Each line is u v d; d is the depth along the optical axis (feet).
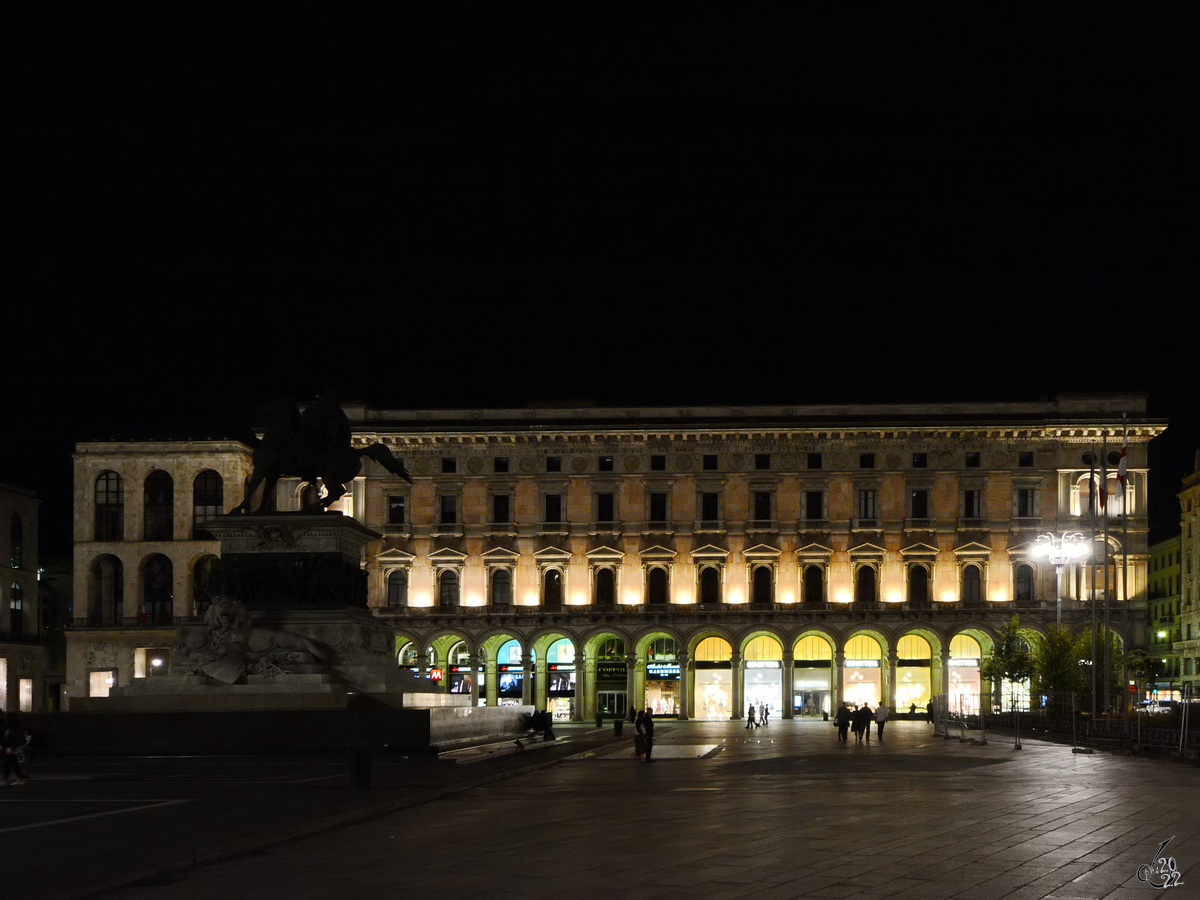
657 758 170.40
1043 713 267.18
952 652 378.12
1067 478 378.94
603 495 391.45
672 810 96.48
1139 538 373.20
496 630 385.09
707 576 388.78
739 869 66.08
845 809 95.91
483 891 60.08
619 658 387.55
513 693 386.11
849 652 381.81
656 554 386.32
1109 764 151.43
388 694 149.69
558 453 392.06
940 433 380.17
